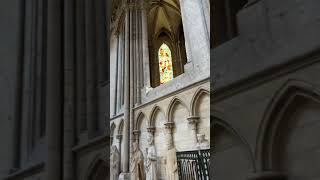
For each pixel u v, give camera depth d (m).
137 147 14.84
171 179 12.16
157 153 13.78
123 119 16.31
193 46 12.89
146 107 15.00
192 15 13.10
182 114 13.04
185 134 12.66
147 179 13.45
